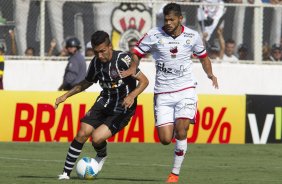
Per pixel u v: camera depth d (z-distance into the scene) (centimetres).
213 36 6188
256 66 6291
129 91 2917
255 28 6256
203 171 3509
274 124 5253
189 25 6141
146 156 4259
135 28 6078
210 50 6200
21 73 5931
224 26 6206
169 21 2866
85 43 6025
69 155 2911
